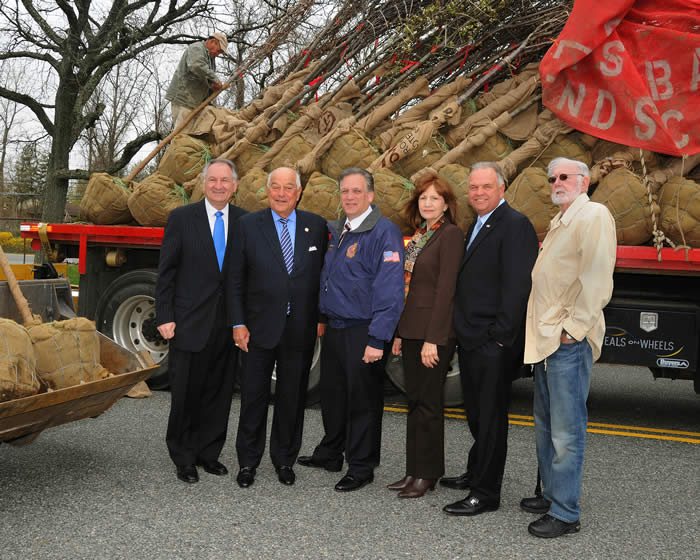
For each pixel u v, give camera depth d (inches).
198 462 151.6
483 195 127.2
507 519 124.3
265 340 139.9
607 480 149.4
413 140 196.4
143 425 183.5
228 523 118.8
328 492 137.2
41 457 155.3
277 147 217.5
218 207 147.7
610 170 180.5
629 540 115.2
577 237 114.0
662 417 216.7
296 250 142.8
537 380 127.3
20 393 120.1
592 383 276.2
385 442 176.9
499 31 216.7
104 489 135.1
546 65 183.9
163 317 143.4
